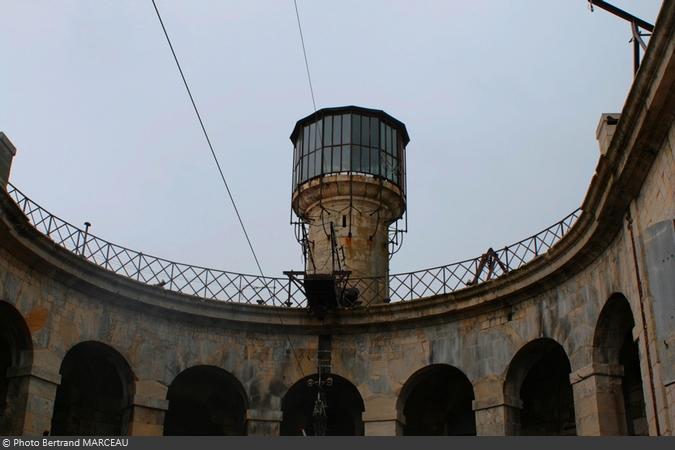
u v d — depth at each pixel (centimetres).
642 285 1717
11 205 1983
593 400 2073
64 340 2297
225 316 2706
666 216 1582
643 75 1495
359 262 3206
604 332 2112
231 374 2691
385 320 2722
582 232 2094
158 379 2553
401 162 3547
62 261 2272
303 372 2736
